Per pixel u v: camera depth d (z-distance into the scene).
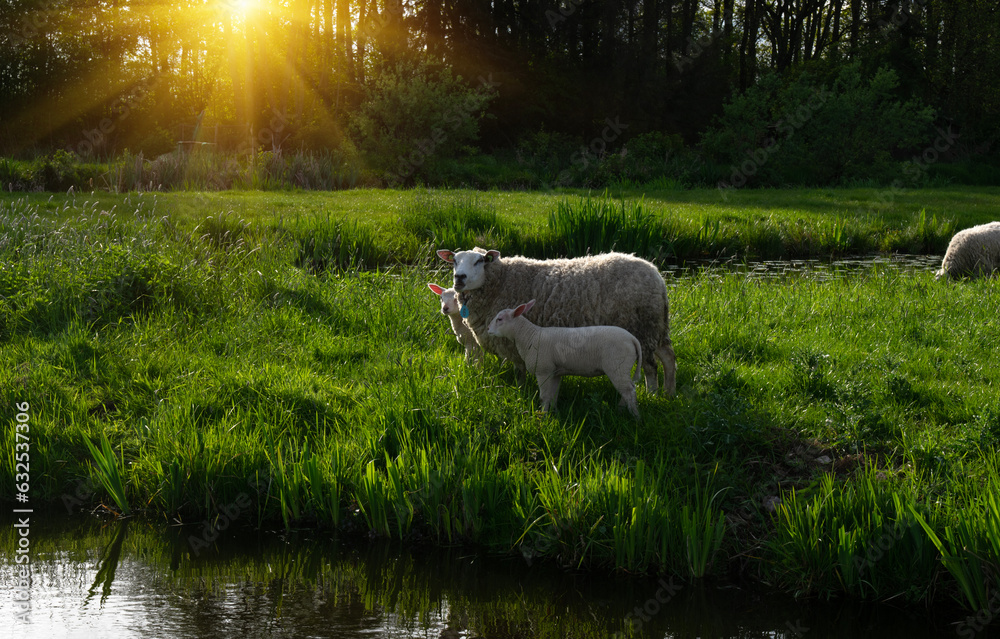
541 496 4.80
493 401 5.76
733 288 10.19
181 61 38.19
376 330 7.82
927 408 5.86
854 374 6.49
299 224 13.38
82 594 4.36
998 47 40.38
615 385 5.62
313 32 37.16
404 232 14.38
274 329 7.76
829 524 4.43
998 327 7.87
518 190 27.31
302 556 4.82
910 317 8.45
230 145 32.41
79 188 21.70
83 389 6.43
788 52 45.75
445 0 37.03
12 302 7.84
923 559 4.25
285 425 5.83
